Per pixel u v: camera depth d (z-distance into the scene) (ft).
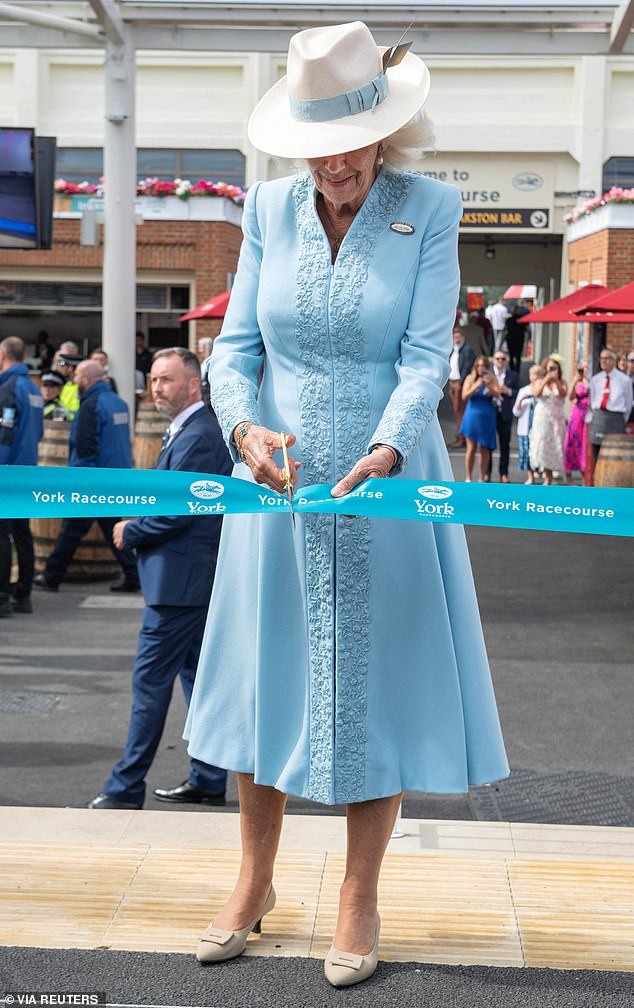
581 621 30.53
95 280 81.87
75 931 10.32
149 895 11.10
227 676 10.12
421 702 9.76
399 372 9.50
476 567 38.58
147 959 9.84
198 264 78.38
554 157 86.38
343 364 9.62
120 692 23.61
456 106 85.76
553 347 99.50
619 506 9.40
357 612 9.59
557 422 58.75
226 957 9.82
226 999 9.20
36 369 81.92
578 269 83.71
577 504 9.41
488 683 10.09
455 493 9.34
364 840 9.82
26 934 10.22
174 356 17.80
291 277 9.69
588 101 84.99
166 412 18.01
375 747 9.66
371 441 9.27
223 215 77.87
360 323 9.48
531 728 21.17
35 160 37.52
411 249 9.62
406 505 9.32
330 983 9.47
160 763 19.65
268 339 9.88
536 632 29.14
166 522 16.70
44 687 23.91
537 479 60.59
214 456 17.78
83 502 9.81
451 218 9.84
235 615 10.09
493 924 10.65
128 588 34.78
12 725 21.36
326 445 9.63
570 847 13.33
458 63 85.05
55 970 9.58
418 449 9.89
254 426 9.45
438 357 9.52
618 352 77.10
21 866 11.76
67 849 12.26
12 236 37.83
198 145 86.33
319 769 9.65
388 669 9.70
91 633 29.12
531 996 9.33
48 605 32.73
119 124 42.04
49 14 40.34
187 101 86.28
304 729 9.75
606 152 85.61
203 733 10.21
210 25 39.63
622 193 75.15
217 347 10.18
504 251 96.68
